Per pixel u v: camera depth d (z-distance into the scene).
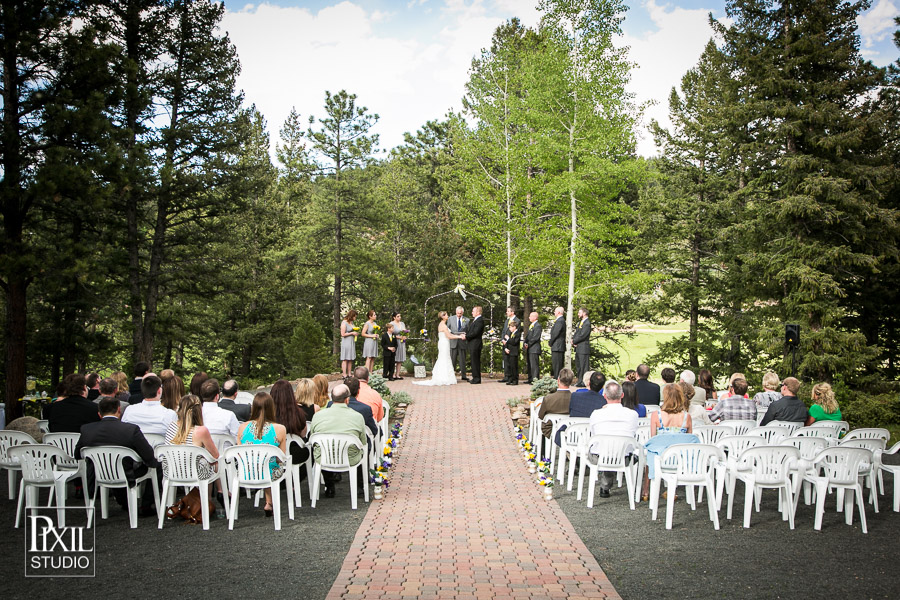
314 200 34.78
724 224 26.12
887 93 22.55
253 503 8.39
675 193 27.41
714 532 7.17
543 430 10.40
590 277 24.12
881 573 5.84
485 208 25.30
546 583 5.41
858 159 20.69
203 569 5.85
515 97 24.25
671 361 27.30
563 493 9.13
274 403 8.02
